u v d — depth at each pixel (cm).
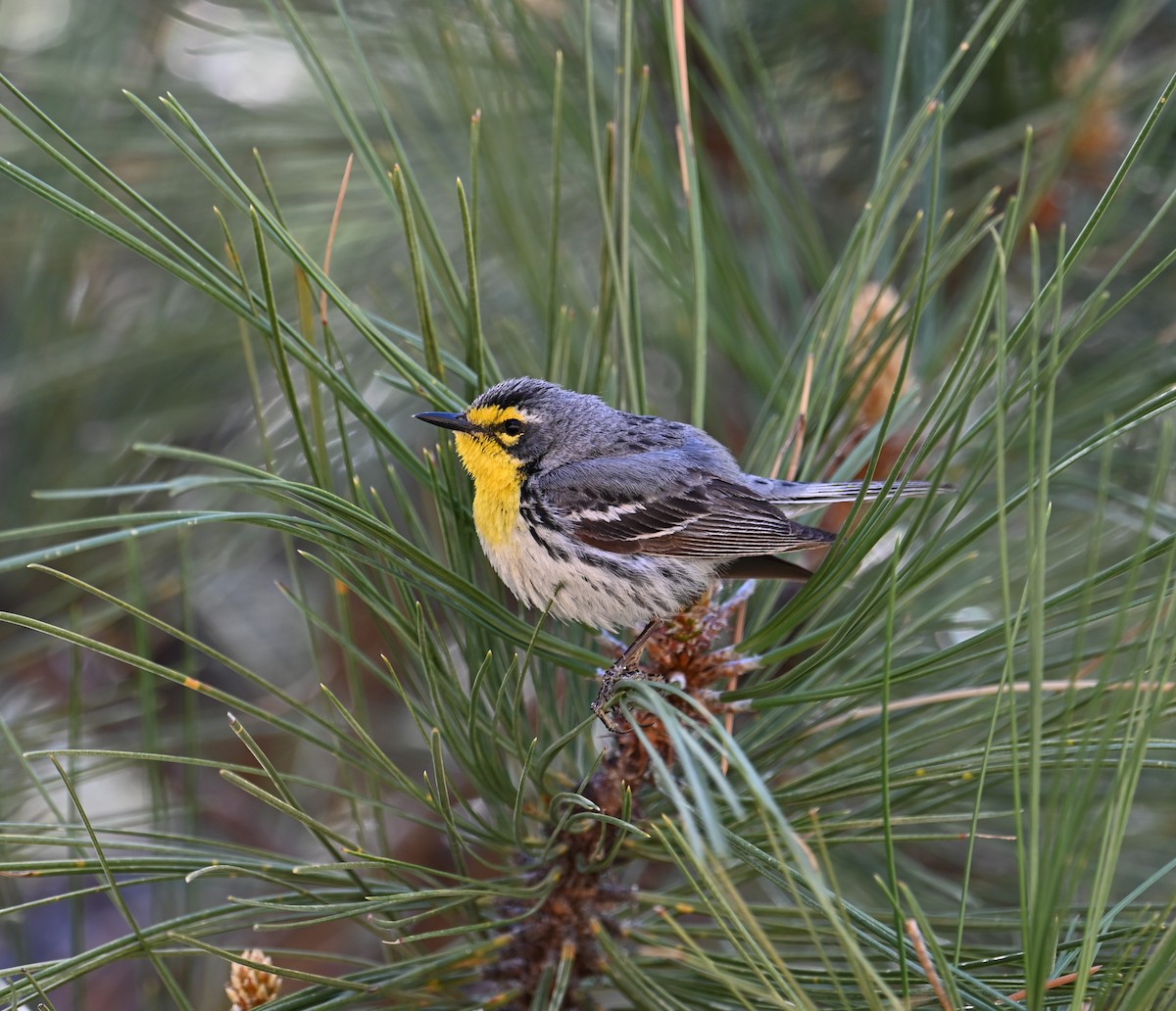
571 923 598
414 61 907
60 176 960
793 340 855
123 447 1013
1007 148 976
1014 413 784
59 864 486
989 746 422
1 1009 507
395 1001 582
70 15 980
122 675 1137
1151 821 868
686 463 790
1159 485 376
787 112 1020
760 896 920
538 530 784
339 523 526
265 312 565
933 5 884
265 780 1250
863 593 697
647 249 817
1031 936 396
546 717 645
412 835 1143
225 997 918
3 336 1023
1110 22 956
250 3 971
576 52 863
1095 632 746
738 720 703
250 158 993
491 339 994
